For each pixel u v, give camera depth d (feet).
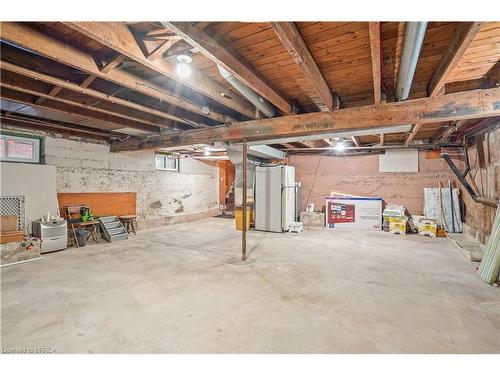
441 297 8.73
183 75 7.95
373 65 6.57
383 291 9.22
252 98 9.72
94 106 11.34
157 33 6.50
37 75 7.98
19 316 7.52
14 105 11.49
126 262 12.64
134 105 10.90
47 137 15.89
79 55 7.22
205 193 29.63
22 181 14.32
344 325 7.06
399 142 21.53
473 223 16.65
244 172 13.00
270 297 8.75
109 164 19.38
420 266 11.98
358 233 20.11
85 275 10.83
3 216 12.80
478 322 7.18
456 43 6.35
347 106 11.82
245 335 6.63
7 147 14.37
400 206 21.20
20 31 6.04
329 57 7.74
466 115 8.89
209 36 6.38
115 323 7.17
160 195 23.67
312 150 23.71
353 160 23.47
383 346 6.18
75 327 6.98
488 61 8.11
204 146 20.29
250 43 7.04
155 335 6.63
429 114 9.30
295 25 6.23
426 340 6.40
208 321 7.27
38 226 14.19
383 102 10.01
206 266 11.98
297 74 8.92
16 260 12.62
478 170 15.80
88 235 16.74
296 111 11.71
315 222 23.06
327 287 9.56
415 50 5.97
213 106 12.42
